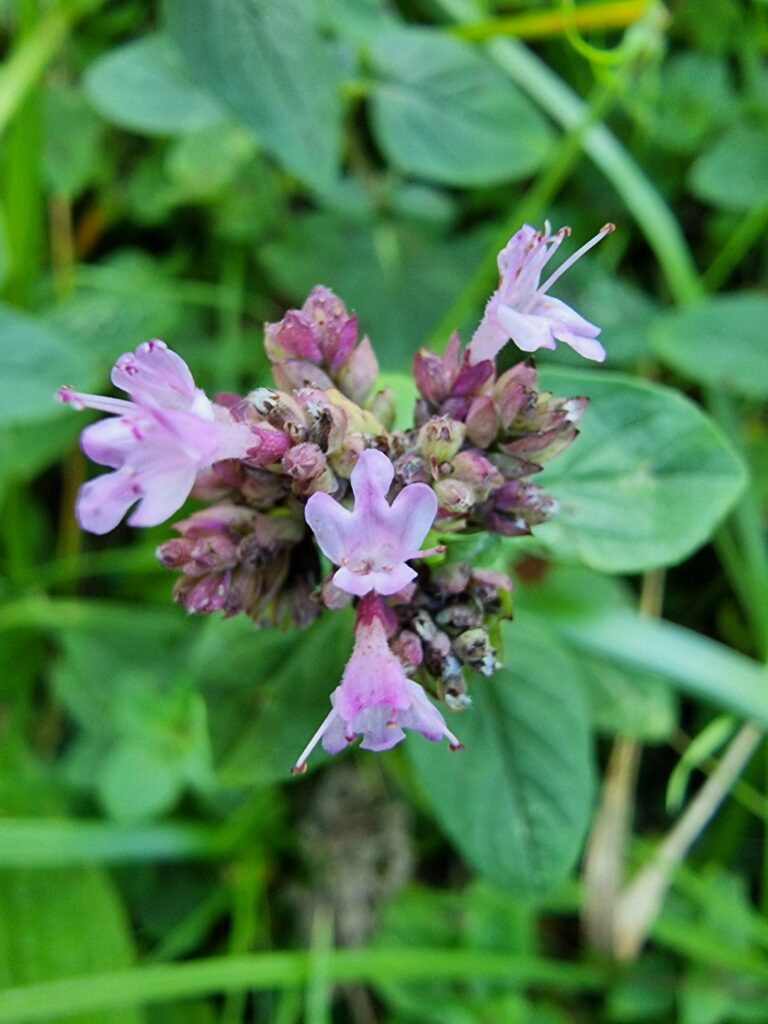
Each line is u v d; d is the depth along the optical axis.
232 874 0.05
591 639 0.05
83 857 0.05
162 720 0.05
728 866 0.05
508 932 0.05
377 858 0.05
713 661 0.05
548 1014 0.05
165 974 0.05
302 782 0.05
